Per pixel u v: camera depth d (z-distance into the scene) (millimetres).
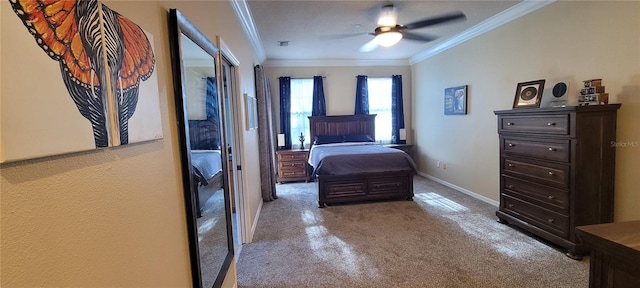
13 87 488
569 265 2361
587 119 2361
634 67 2334
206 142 1647
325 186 4141
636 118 2340
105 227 752
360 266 2469
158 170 1084
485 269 2350
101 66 717
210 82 1748
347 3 2990
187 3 1485
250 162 3332
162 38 1173
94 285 704
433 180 5535
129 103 849
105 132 727
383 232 3164
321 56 5648
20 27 500
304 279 2301
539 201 2752
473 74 4262
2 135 471
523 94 3152
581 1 2707
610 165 2436
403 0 2973
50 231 583
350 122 6090
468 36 4258
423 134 5887
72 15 622
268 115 4773
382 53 5555
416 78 6086
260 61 5430
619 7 2410
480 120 4160
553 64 3010
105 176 755
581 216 2428
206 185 1616
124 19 840
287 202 4453
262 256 2697
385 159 4227
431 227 3252
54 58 569
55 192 595
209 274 1637
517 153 2992
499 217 3305
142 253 945
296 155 5773
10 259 505
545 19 3076
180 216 1293
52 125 562
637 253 1049
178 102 1271
